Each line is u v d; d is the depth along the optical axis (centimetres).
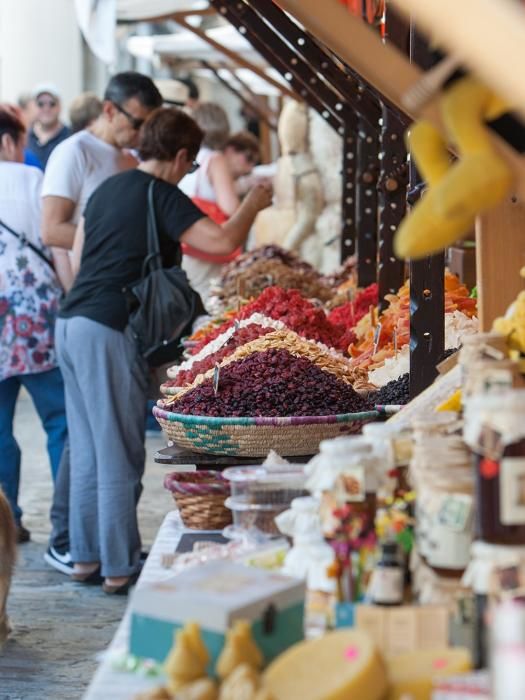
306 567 247
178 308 611
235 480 296
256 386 416
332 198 1115
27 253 746
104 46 923
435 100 200
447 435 259
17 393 769
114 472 635
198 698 193
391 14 476
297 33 745
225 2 820
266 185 625
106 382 620
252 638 211
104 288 621
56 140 1197
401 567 233
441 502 228
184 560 285
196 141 640
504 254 341
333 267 1120
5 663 544
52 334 751
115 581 645
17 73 2047
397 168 634
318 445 409
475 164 189
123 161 741
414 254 202
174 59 1603
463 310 573
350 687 193
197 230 618
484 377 227
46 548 752
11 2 2034
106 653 242
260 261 878
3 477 759
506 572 207
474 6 161
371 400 459
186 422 410
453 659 204
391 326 583
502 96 181
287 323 589
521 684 159
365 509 243
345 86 753
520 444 211
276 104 1883
